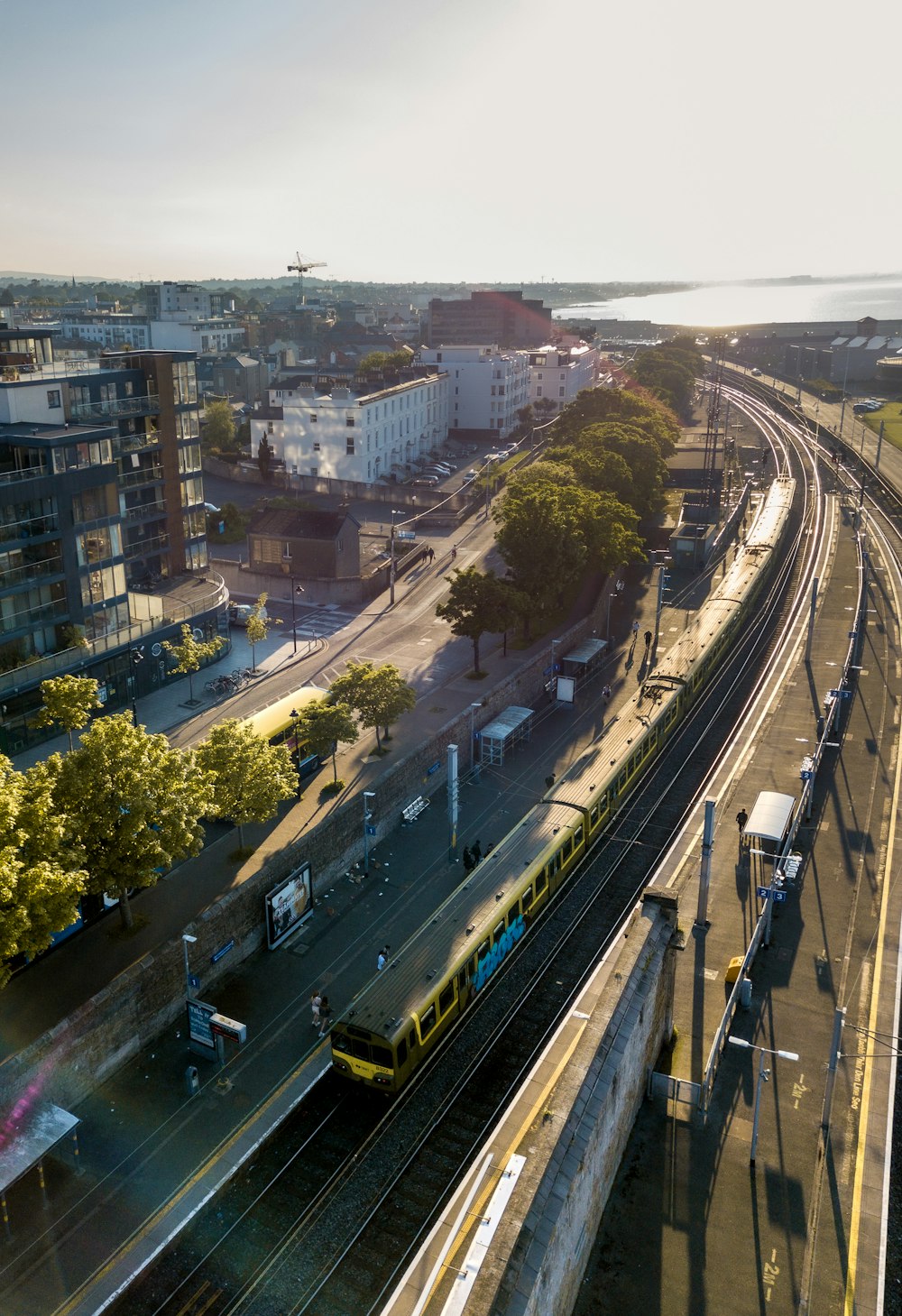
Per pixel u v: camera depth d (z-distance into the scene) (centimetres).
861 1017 4403
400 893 5694
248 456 15312
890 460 17025
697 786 7000
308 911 5391
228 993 4844
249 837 5678
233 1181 3825
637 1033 3562
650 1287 3128
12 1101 3772
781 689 8294
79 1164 3841
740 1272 3181
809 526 13775
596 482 11881
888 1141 3722
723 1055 4156
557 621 9631
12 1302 3306
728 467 16350
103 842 4503
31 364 8300
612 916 5534
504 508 9212
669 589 11244
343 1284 3428
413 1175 3875
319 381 15650
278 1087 4269
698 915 5106
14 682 6494
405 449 15812
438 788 6900
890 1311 3145
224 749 5212
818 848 5834
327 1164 3919
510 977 5050
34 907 3759
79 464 6988
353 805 5878
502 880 5253
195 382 9294
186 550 9388
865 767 6844
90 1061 4178
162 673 7981
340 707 6209
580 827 5944
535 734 7775
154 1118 4091
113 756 4509
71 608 6969
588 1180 3062
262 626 8594
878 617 10069
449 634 9331
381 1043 4116
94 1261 3462
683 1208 3422
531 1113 3841
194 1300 3362
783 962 4791
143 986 4431
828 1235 3325
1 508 6359
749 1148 3681
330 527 10412
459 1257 2933
